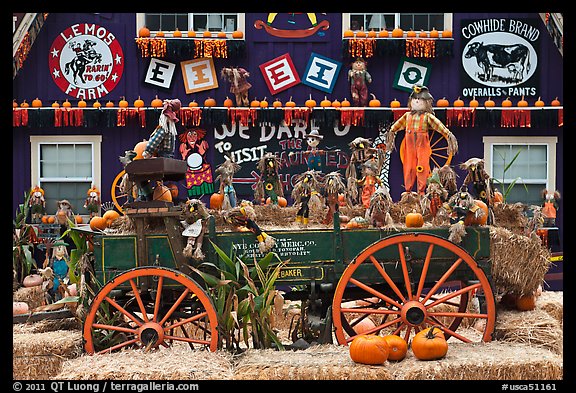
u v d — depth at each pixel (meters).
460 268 7.29
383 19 12.91
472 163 7.90
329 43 12.89
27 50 12.40
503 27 12.83
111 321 7.34
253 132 12.77
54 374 7.25
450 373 6.41
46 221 12.28
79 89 12.70
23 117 12.26
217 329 6.94
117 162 12.77
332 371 6.32
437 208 7.64
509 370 6.48
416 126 8.50
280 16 12.91
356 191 8.08
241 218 7.20
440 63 12.88
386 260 7.22
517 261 7.53
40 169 12.75
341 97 12.87
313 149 9.20
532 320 7.53
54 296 9.81
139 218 7.17
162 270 7.00
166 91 12.83
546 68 12.86
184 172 7.42
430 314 7.03
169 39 12.47
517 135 12.86
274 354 6.84
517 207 7.96
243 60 12.88
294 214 8.18
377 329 7.05
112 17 12.77
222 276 7.04
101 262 7.21
